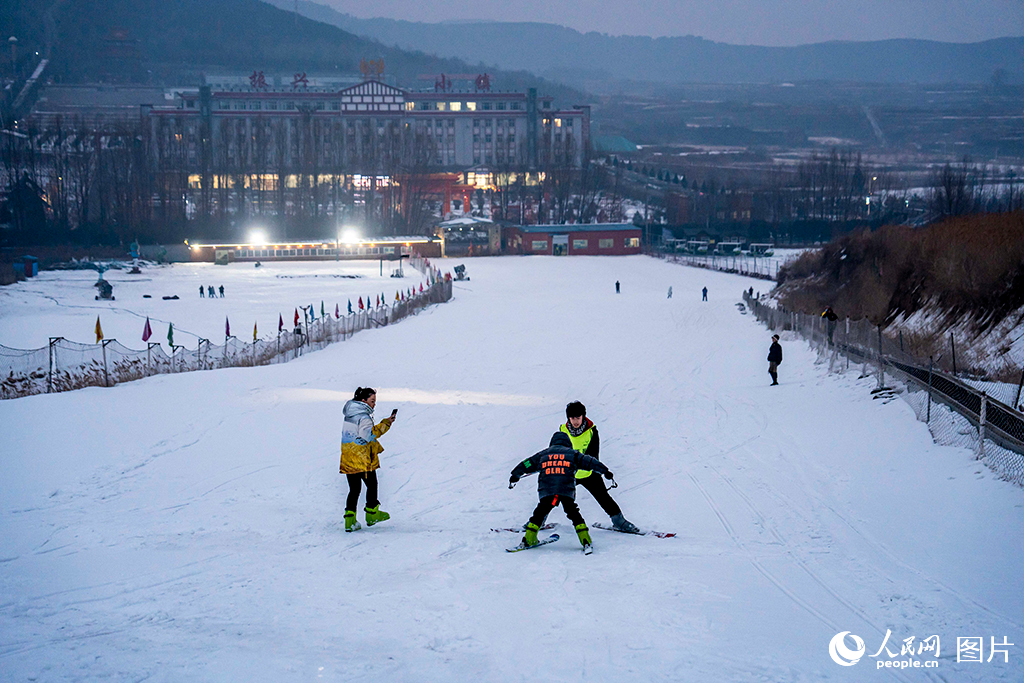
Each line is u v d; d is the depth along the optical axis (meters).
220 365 31.05
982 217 32.41
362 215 143.88
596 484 9.46
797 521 9.88
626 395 23.05
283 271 99.94
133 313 59.19
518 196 170.12
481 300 75.62
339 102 184.75
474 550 8.77
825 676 5.73
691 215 171.88
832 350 25.27
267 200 152.12
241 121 178.50
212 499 10.94
